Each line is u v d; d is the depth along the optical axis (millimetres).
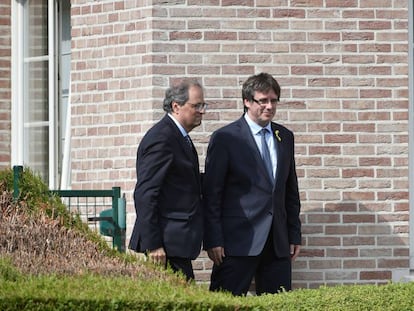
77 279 21953
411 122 31469
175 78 30438
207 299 20734
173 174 26484
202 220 27047
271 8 30547
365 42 30734
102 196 28406
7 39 34906
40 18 34625
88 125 31562
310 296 23031
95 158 31422
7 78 34781
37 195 27547
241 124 28000
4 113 34719
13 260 23844
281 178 27922
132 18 30812
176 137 26453
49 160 34062
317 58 30641
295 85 30547
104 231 28438
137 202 26203
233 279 27703
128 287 21234
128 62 30875
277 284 27953
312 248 30531
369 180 30672
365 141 30688
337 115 30641
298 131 30531
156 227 26109
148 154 26266
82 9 31656
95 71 31438
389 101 30766
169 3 30438
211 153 27844
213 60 30469
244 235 27656
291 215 28547
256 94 27672
